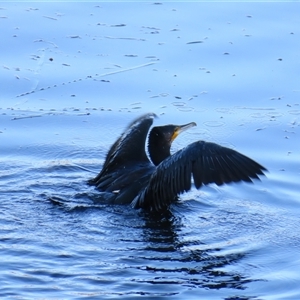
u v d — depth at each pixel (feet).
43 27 58.90
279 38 56.95
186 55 55.77
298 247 35.65
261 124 49.21
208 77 53.57
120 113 49.98
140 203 38.73
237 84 52.90
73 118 49.52
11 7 61.67
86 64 54.90
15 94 52.08
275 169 44.50
